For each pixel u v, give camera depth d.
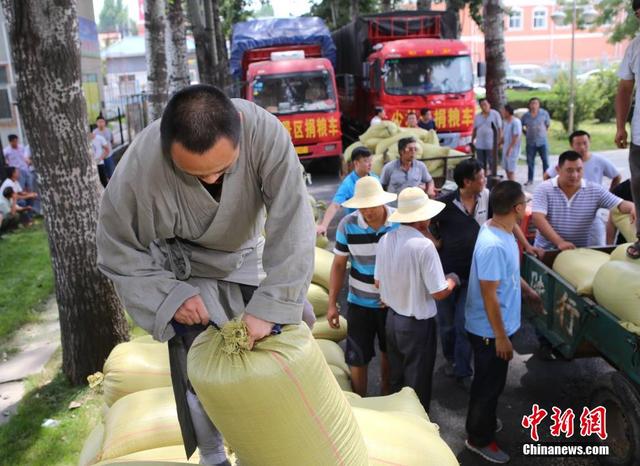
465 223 4.77
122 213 1.82
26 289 7.74
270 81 13.84
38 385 5.04
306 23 16.45
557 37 48.09
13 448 4.11
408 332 3.84
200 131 1.56
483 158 12.78
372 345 4.27
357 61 15.91
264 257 1.84
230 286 2.07
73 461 3.92
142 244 1.92
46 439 4.17
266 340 1.76
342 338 4.73
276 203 1.83
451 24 15.58
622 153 16.22
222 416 1.76
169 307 1.80
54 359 5.59
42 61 4.30
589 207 4.90
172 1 13.26
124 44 41.97
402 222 3.74
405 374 3.98
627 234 4.94
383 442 2.55
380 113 13.62
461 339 4.79
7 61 15.18
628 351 3.39
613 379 3.52
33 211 11.95
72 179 4.55
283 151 1.84
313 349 1.79
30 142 4.52
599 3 22.38
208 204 1.86
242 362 1.70
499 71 13.96
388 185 7.18
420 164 7.17
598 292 3.72
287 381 1.70
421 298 3.82
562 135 20.47
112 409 3.12
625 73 3.85
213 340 1.80
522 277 4.91
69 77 4.39
